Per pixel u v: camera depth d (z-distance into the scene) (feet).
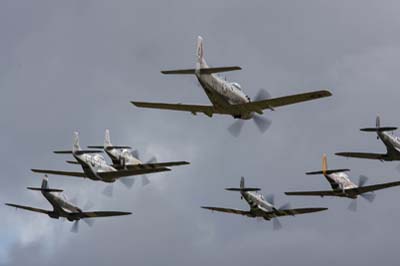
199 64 325.42
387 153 451.12
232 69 321.93
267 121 351.87
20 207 458.91
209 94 335.47
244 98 353.51
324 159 477.77
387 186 477.36
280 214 500.74
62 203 453.17
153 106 350.64
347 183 485.15
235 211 500.33
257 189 469.16
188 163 435.53
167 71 324.60
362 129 443.73
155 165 443.73
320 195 488.44
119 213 458.91
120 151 488.44
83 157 432.66
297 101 335.47
